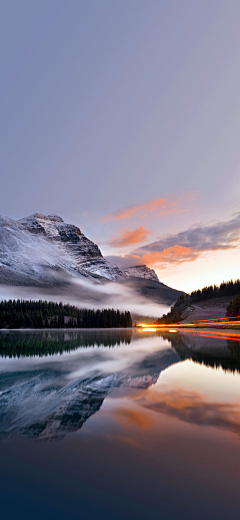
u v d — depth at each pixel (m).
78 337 68.00
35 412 10.42
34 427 8.92
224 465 6.45
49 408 10.92
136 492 5.61
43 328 144.12
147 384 14.83
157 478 6.00
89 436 8.13
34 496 5.57
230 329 77.75
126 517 4.91
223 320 112.00
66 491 5.62
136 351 32.75
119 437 8.03
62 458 6.91
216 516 4.91
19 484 5.89
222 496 5.45
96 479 5.98
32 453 7.20
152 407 10.72
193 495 5.40
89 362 24.20
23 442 7.84
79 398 12.33
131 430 8.50
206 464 6.47
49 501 5.39
